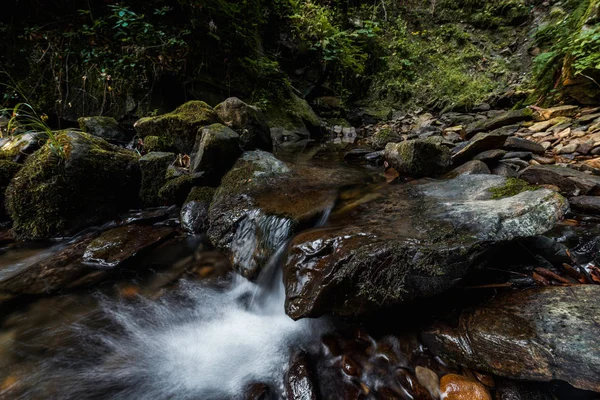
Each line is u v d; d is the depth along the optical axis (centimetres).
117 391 146
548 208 162
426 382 132
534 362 119
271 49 812
